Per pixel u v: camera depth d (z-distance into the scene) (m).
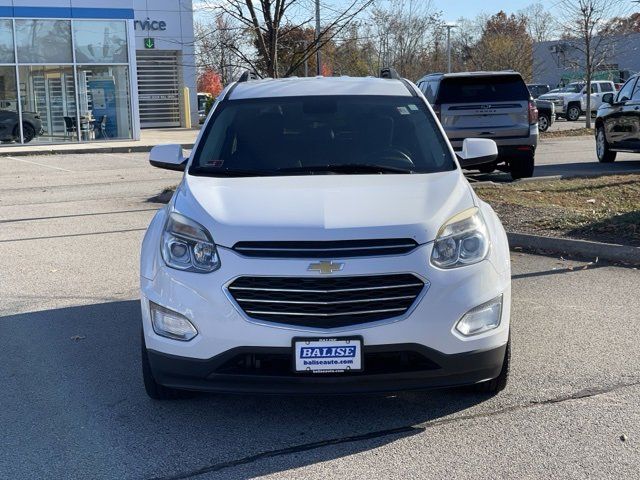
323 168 5.36
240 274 4.16
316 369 4.13
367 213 4.36
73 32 27.67
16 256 9.21
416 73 30.27
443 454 4.15
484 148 5.92
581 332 6.09
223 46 17.78
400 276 4.17
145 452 4.24
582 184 13.69
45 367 5.56
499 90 14.23
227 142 5.66
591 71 33.28
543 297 7.09
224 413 4.74
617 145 17.27
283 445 4.30
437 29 35.50
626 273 7.89
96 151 25.72
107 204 13.22
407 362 4.24
